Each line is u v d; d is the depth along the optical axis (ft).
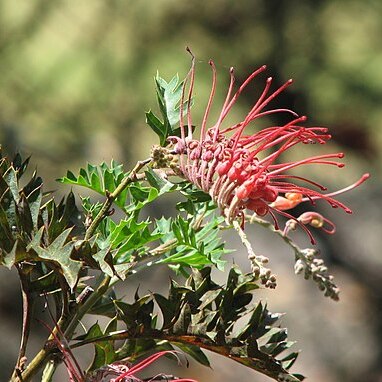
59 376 30.50
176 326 9.12
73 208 9.70
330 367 38.78
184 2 39.70
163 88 10.21
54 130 40.22
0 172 9.20
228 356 9.21
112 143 40.88
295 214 41.16
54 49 41.68
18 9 41.75
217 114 38.55
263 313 9.48
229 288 9.26
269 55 38.83
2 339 32.76
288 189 9.03
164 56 40.88
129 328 9.09
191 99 10.19
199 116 38.42
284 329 9.39
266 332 9.35
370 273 42.34
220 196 8.80
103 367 9.22
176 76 10.27
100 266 8.10
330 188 42.32
